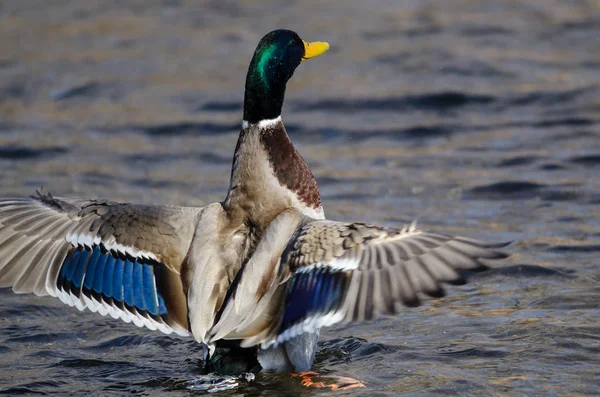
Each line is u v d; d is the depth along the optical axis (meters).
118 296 7.29
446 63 18.89
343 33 20.84
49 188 13.96
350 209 12.93
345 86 18.08
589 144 15.07
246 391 7.64
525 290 10.22
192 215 7.50
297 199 7.98
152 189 13.98
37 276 7.52
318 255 6.75
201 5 23.28
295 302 6.75
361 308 6.40
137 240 7.33
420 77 18.31
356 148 15.56
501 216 12.55
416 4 22.77
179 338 9.37
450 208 12.89
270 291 6.91
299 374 7.73
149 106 17.69
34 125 16.84
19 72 19.22
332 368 8.35
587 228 11.95
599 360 8.34
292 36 8.45
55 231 7.57
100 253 7.39
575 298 9.88
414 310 9.89
